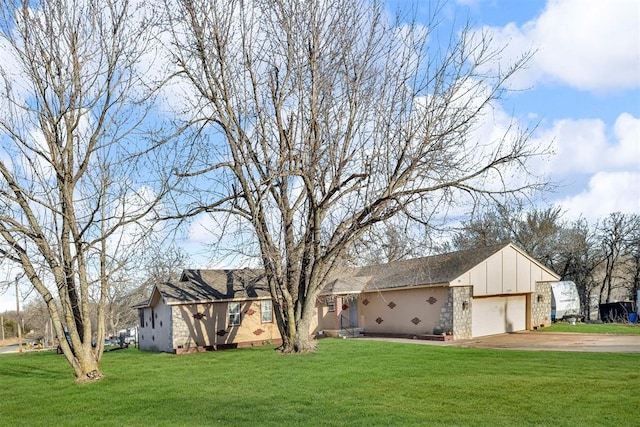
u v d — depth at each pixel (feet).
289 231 57.26
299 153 54.19
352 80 53.88
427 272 82.53
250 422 28.94
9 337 204.23
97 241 43.98
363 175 50.83
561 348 60.08
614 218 144.66
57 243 43.57
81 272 45.19
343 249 54.54
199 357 62.28
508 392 34.68
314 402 33.45
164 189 46.98
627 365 44.32
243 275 81.10
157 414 31.83
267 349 66.44
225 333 78.89
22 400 38.09
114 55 45.62
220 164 53.67
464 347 63.00
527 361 48.62
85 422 30.83
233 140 54.49
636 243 139.44
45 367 59.00
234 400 34.91
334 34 54.29
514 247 85.46
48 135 43.68
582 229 146.61
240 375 45.19
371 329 91.30
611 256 146.10
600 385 35.83
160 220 48.11
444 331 76.02
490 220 124.77
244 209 56.49
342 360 51.60
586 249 145.59
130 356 68.85
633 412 28.50
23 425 30.89
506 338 75.82
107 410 33.65
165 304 77.66
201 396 36.68
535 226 141.18
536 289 90.89
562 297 112.78
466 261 81.30
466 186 51.01
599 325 94.68
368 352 57.77
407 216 50.75
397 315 85.66
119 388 40.91
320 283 58.39
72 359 45.21
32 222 42.04
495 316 83.76
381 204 51.26
